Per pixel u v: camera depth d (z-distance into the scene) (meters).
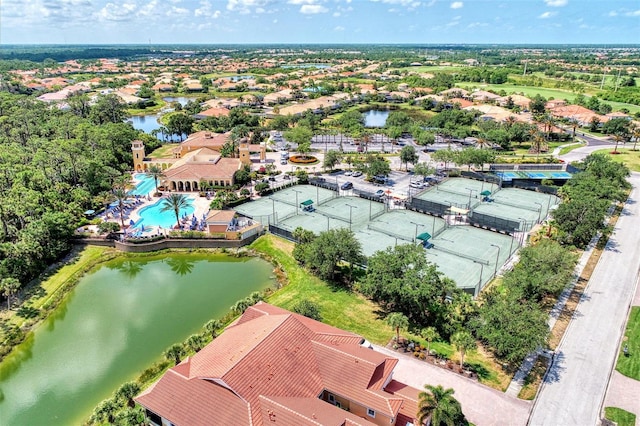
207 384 42.59
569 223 82.50
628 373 51.53
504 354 54.38
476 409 46.38
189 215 105.75
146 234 94.75
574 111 197.00
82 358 59.56
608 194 93.75
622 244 85.56
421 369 52.72
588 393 48.62
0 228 83.06
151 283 80.12
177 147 159.75
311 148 171.00
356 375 44.22
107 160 132.00
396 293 61.41
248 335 48.75
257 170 137.62
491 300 58.69
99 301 74.12
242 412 39.62
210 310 70.62
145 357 59.53
